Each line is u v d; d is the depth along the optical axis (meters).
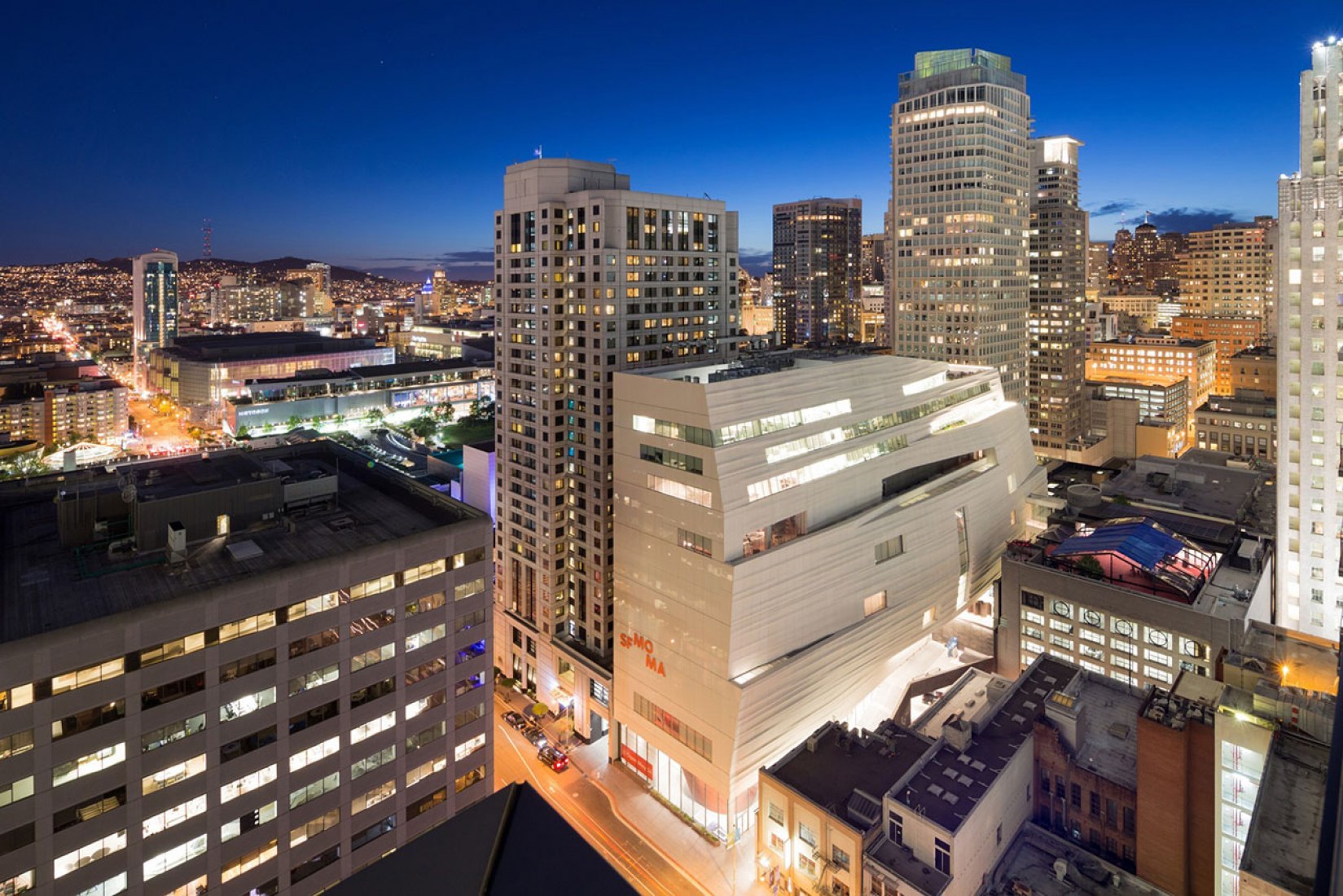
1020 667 129.12
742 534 101.69
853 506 119.25
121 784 63.03
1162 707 79.75
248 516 83.31
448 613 83.50
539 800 17.36
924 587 131.12
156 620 63.78
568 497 134.88
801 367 118.81
